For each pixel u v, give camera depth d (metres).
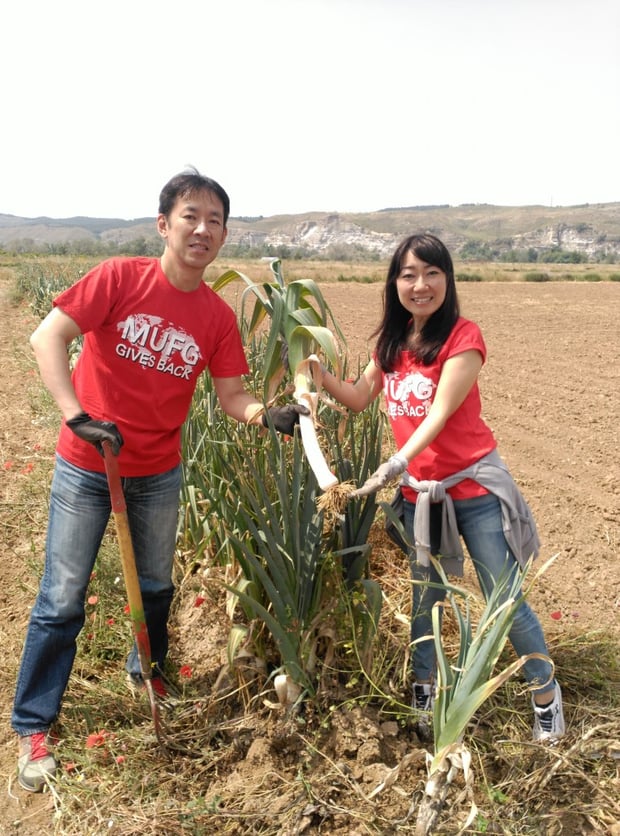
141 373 2.46
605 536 4.73
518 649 2.65
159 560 2.80
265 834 2.31
